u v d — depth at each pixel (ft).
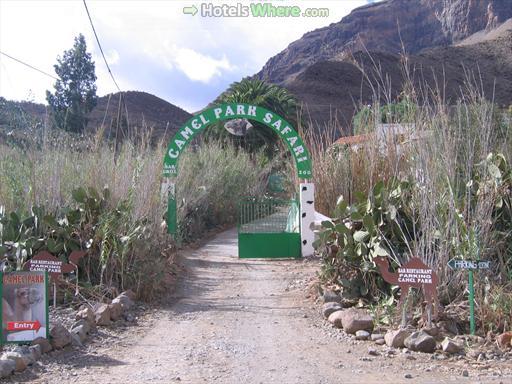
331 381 18.25
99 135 37.29
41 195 31.24
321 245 30.30
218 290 33.42
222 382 18.24
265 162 93.40
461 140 27.09
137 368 19.56
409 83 31.71
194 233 61.05
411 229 27.27
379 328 23.54
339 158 45.47
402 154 33.60
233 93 104.99
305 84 191.42
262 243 46.09
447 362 20.02
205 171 68.13
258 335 23.70
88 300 27.40
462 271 24.66
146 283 30.17
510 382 17.98
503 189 26.53
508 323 22.50
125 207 31.40
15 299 20.68
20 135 32.94
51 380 18.31
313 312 27.17
